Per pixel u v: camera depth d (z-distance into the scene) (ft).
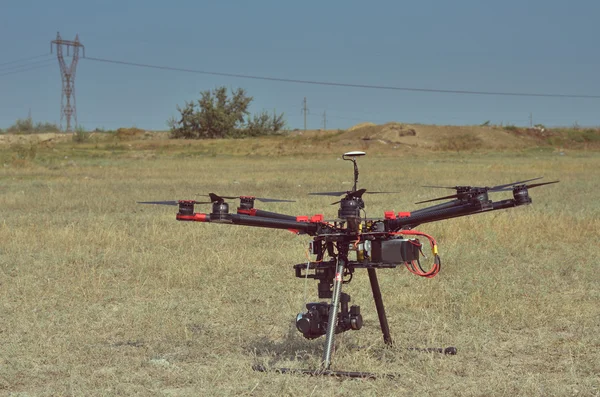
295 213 56.39
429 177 107.86
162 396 18.19
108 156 183.21
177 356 21.85
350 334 24.00
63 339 23.35
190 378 19.51
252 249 40.29
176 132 280.51
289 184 93.76
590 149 253.65
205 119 278.05
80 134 254.06
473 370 20.10
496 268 34.88
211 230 47.50
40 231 46.68
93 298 29.40
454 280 32.04
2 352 21.76
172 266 34.99
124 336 23.94
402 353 21.24
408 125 252.01
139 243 42.65
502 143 244.63
